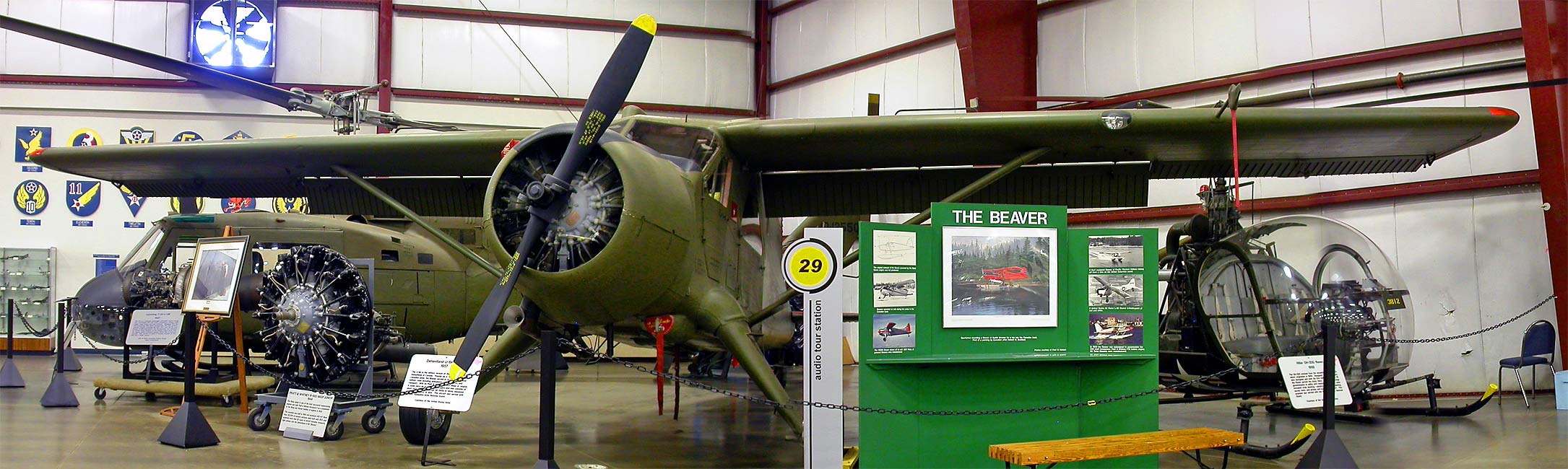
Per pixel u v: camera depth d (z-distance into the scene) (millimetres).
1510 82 9000
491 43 15898
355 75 15484
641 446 6285
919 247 4770
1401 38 9602
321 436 6238
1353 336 6711
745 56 16969
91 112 15219
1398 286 7168
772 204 8117
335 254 7086
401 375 11742
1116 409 4953
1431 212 9609
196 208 10305
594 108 5328
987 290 4797
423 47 15672
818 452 4617
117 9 15250
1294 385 4895
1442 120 6262
